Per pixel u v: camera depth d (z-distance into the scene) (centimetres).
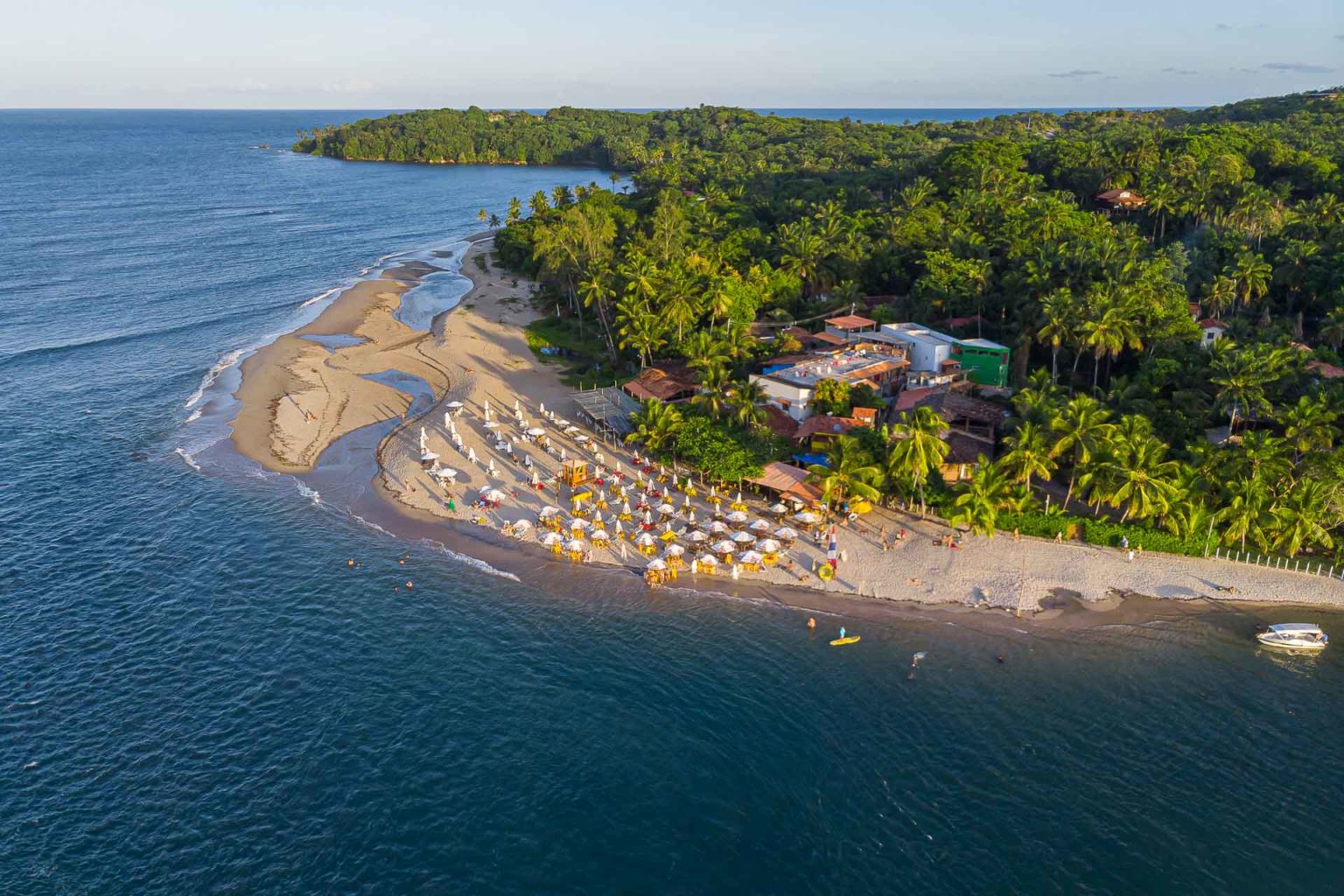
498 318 14888
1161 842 4666
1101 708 5647
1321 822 4797
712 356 9988
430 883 4388
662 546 7544
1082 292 10350
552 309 15288
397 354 13038
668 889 4381
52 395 11131
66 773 5016
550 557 7462
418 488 8631
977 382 10288
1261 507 6975
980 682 5888
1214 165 14375
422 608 6738
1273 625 6381
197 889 4312
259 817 4750
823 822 4797
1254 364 7925
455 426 10012
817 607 6725
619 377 11744
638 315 11650
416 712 5584
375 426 10275
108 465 9188
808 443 8812
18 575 7044
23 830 4625
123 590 6888
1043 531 7450
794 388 9356
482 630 6481
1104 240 11312
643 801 4922
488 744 5328
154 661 6034
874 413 8925
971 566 7112
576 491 8475
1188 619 6500
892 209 15625
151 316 14875
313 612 6662
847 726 5497
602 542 7550
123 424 10269
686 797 4953
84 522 7950
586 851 4594
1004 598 6731
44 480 8788
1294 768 5162
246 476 8962
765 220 18150
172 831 4644
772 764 5200
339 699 5691
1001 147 16825
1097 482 7194
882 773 5131
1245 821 4800
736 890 4384
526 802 4900
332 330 14262
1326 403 7456
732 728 5484
